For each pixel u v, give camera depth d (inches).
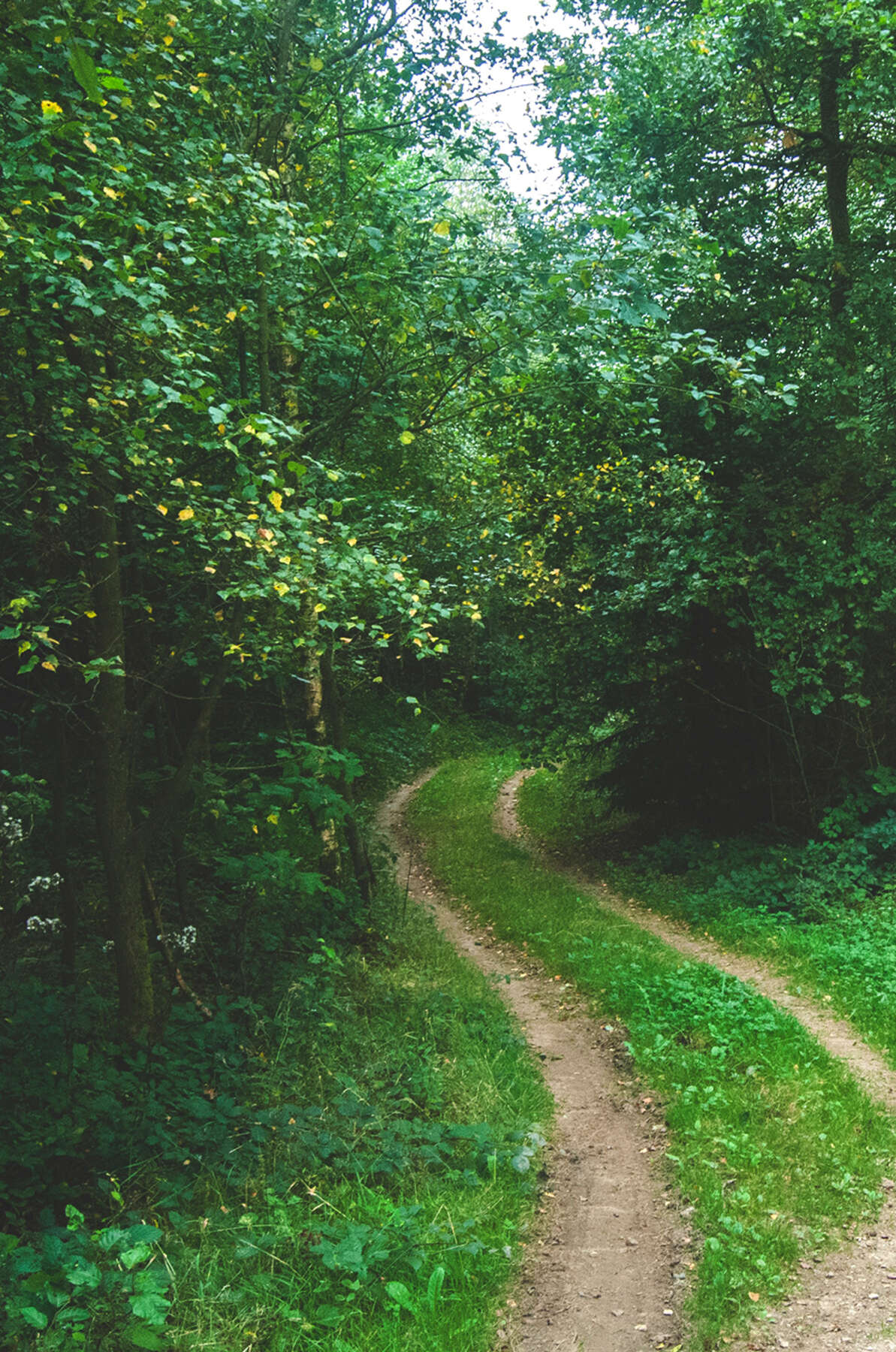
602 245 277.3
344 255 259.6
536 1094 297.7
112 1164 211.0
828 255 484.7
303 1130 235.3
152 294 200.1
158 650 303.7
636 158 462.3
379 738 1028.5
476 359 277.7
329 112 368.5
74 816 399.5
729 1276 196.5
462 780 932.6
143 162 233.9
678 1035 334.0
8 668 352.2
